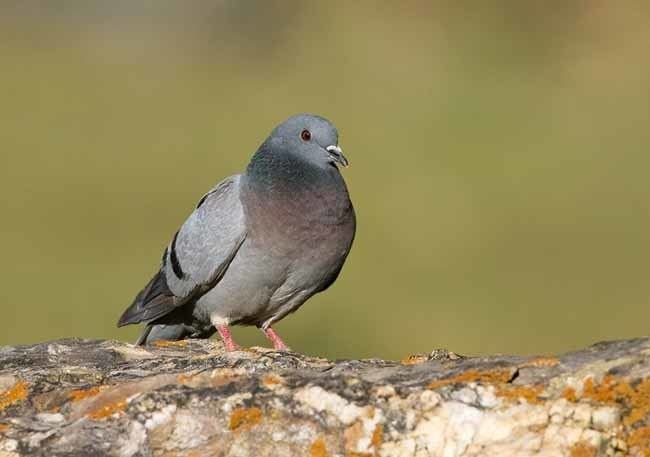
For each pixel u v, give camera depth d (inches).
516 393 192.4
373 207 658.2
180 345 286.2
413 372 203.6
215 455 193.2
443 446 189.5
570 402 189.9
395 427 192.2
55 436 194.1
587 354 199.8
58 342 271.7
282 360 242.7
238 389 199.8
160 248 631.8
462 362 205.8
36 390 217.0
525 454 187.0
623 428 186.1
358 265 601.0
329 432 193.3
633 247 622.2
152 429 195.5
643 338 204.8
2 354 262.5
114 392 207.8
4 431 197.9
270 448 193.0
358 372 208.1
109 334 553.0
